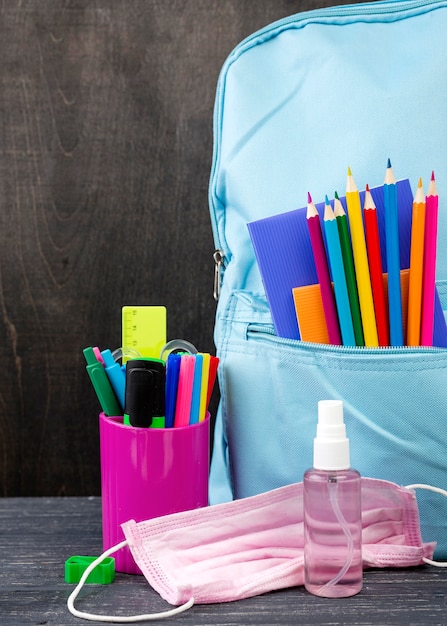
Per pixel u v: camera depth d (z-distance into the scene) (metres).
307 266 0.58
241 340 0.61
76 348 0.83
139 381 0.55
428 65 0.62
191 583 0.50
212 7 0.81
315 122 0.63
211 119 0.82
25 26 0.82
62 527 0.69
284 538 0.55
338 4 0.81
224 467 0.65
